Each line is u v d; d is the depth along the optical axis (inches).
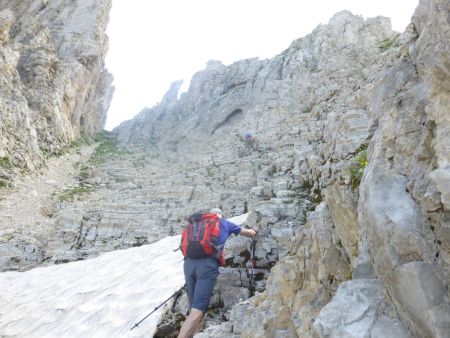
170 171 978.7
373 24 1347.2
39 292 422.0
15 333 328.2
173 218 669.9
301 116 950.4
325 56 1226.6
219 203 695.1
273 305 202.7
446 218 110.3
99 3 1587.1
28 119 949.2
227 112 1386.6
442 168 114.1
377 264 130.6
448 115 122.2
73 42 1455.5
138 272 375.6
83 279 424.2
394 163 142.5
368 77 788.6
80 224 665.0
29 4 1515.7
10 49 978.1
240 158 904.9
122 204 739.4
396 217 124.0
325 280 175.6
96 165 1069.1
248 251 319.3
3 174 769.6
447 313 104.4
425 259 113.8
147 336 259.1
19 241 597.3
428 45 143.6
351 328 120.1
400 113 148.9
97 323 294.2
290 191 493.0
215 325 251.0
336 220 185.8
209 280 179.6
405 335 113.3
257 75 1536.7
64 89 1216.2
